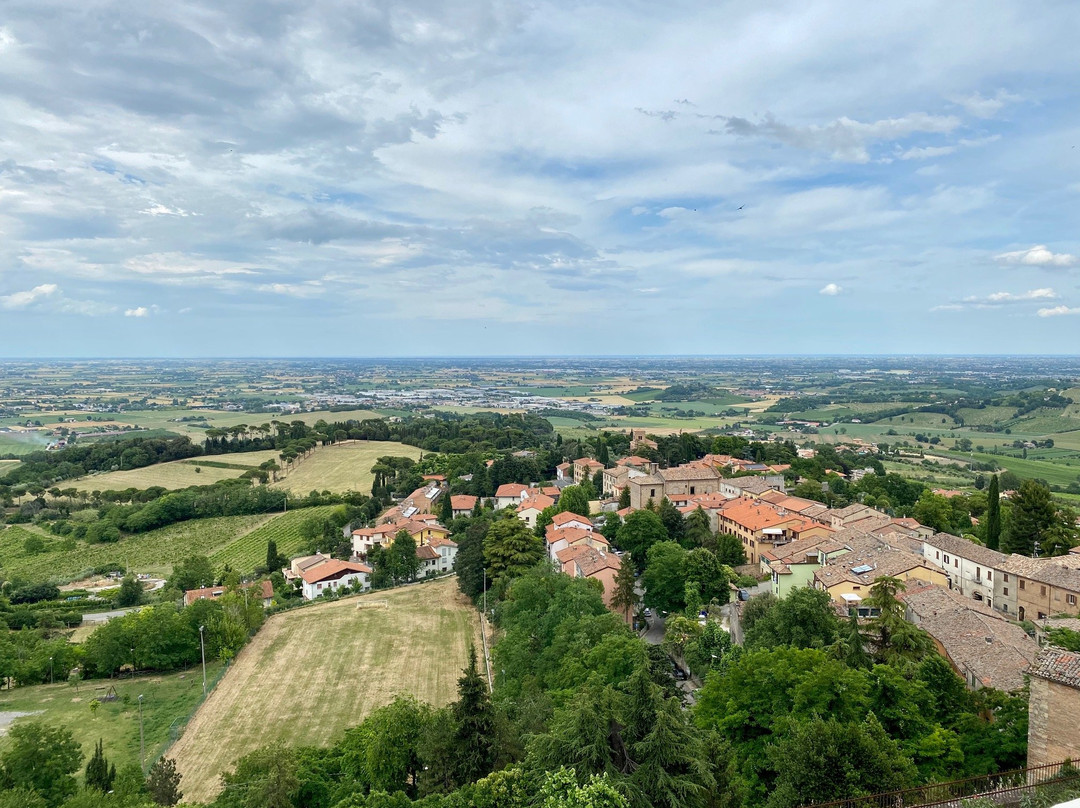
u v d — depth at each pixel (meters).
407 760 59.03
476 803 44.28
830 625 67.81
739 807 42.06
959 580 99.12
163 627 103.12
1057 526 113.31
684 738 41.25
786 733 46.84
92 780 60.44
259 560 172.38
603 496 180.00
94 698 92.81
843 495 164.50
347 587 138.62
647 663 54.53
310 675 96.56
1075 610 81.62
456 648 104.56
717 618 89.25
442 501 187.88
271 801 53.62
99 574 167.00
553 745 43.09
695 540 126.69
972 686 63.19
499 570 119.56
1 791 56.56
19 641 106.44
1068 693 38.00
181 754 76.62
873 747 39.12
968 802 36.22
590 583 95.12
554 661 74.56
